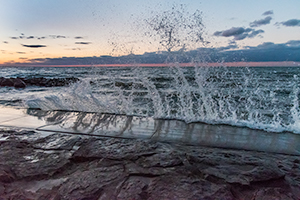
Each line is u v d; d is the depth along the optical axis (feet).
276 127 7.64
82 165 4.75
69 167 4.67
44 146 5.74
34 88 29.17
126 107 10.80
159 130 7.44
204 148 5.71
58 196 3.63
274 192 3.66
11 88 29.17
